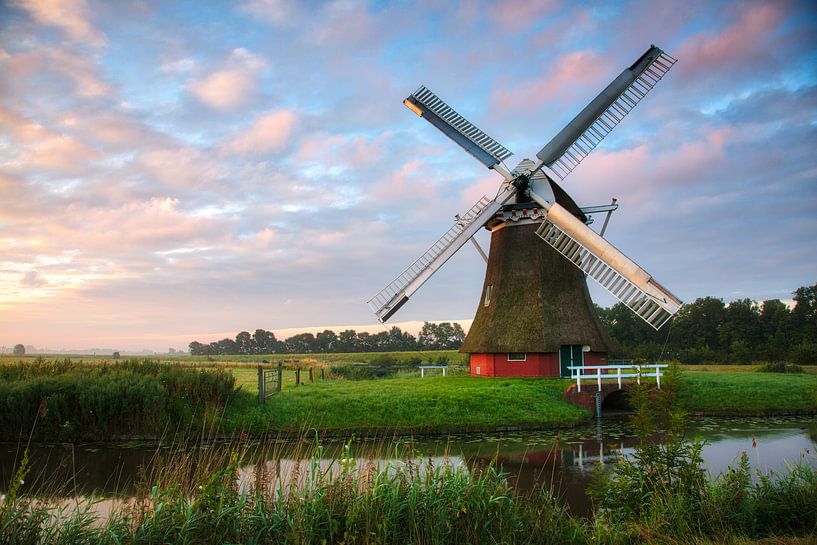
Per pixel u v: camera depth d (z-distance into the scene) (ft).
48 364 78.43
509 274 99.19
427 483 27.17
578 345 93.66
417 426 67.26
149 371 75.87
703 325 287.28
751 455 52.90
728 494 29.30
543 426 71.31
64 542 22.04
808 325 266.77
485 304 102.47
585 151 96.78
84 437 62.75
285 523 24.23
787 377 103.55
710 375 105.60
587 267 87.40
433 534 24.20
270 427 65.00
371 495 25.54
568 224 89.61
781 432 68.03
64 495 36.86
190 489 27.40
